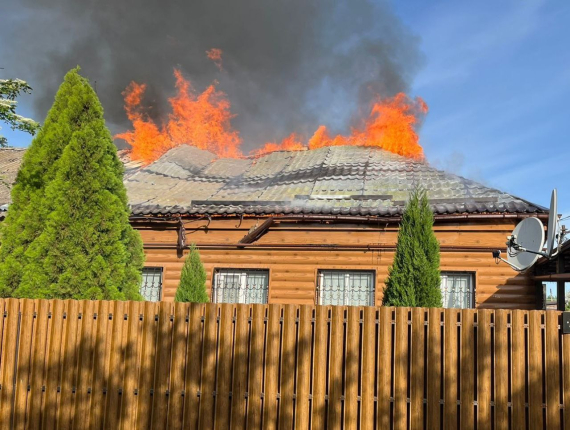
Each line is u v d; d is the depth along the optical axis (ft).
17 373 21.65
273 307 20.18
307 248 38.75
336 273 38.68
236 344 20.26
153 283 40.83
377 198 40.24
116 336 21.11
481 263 36.60
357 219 37.88
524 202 37.55
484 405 18.56
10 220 25.80
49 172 25.95
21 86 32.81
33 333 21.86
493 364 18.86
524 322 18.75
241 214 39.50
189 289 34.63
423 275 27.27
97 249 24.98
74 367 21.39
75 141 25.67
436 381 18.92
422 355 19.12
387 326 19.45
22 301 22.00
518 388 18.42
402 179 44.04
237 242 39.96
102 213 25.38
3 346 21.81
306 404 19.61
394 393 19.12
